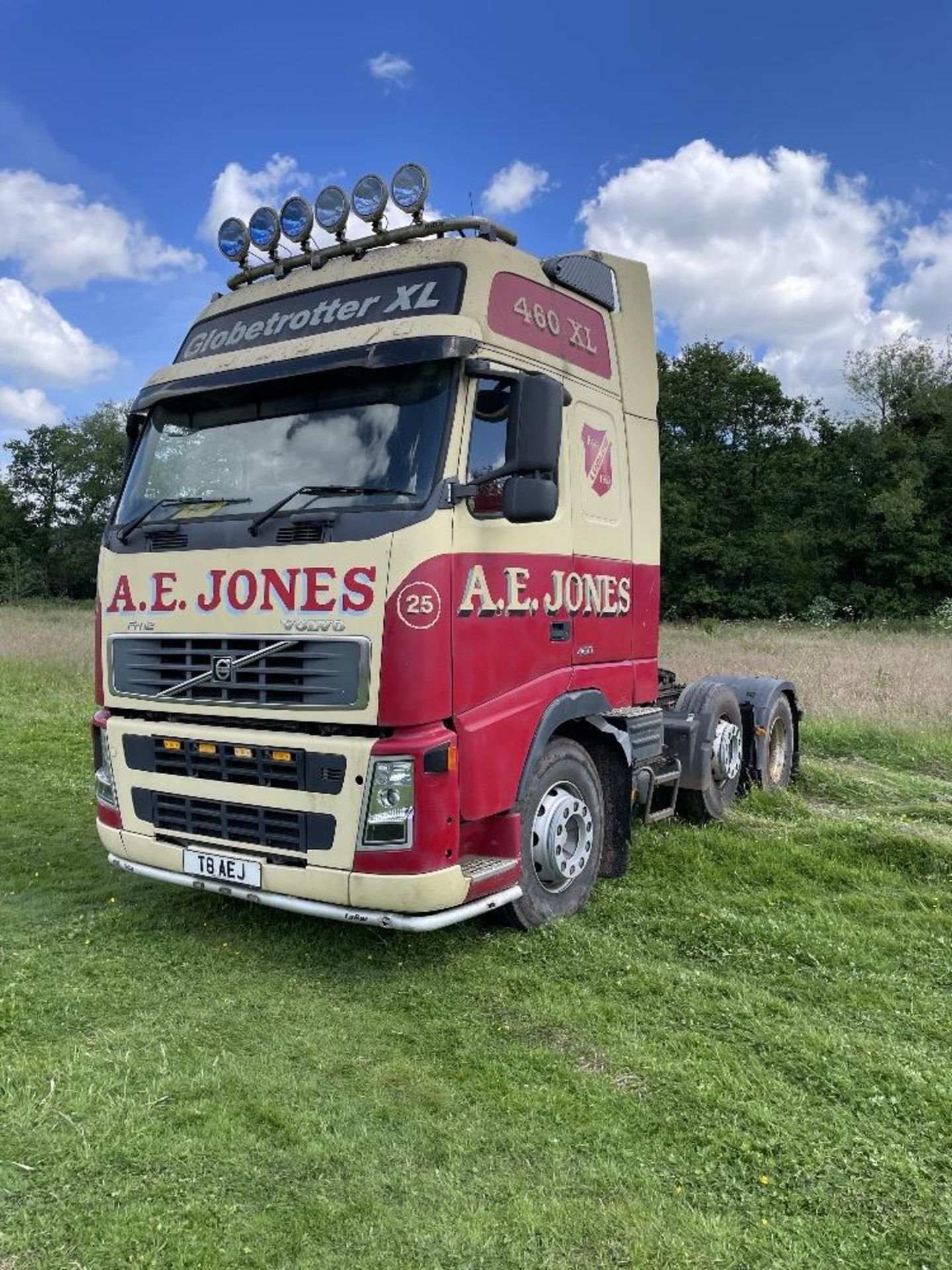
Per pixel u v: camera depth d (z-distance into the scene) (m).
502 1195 3.06
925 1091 3.67
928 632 32.16
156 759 4.97
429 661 4.30
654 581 6.39
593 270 5.84
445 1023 4.21
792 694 9.03
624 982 4.62
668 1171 3.20
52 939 5.10
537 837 5.21
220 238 5.87
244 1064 3.83
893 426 46.69
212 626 4.74
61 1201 2.96
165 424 5.35
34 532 66.75
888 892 6.16
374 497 4.43
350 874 4.30
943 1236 2.91
